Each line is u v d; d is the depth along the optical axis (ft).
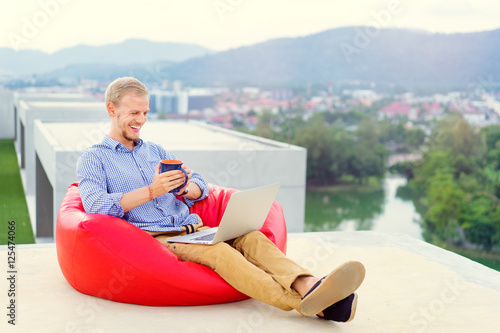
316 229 65.92
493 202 58.03
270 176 18.72
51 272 8.42
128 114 7.38
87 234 7.00
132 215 7.45
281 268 6.72
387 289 8.11
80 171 7.34
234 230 7.03
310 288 6.34
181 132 27.76
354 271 6.05
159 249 6.99
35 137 21.84
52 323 6.47
